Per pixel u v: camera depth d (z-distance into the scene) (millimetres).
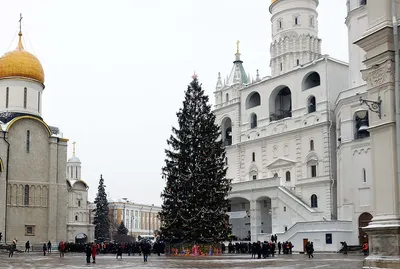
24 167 63125
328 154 67062
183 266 31219
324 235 56188
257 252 44031
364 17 58750
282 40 78375
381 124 17469
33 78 67562
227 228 50688
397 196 16703
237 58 89188
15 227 61375
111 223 140125
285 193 65812
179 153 50969
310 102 72000
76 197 98125
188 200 49031
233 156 82625
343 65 70750
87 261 36906
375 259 16641
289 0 78375
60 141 66625
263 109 78625
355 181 56938
